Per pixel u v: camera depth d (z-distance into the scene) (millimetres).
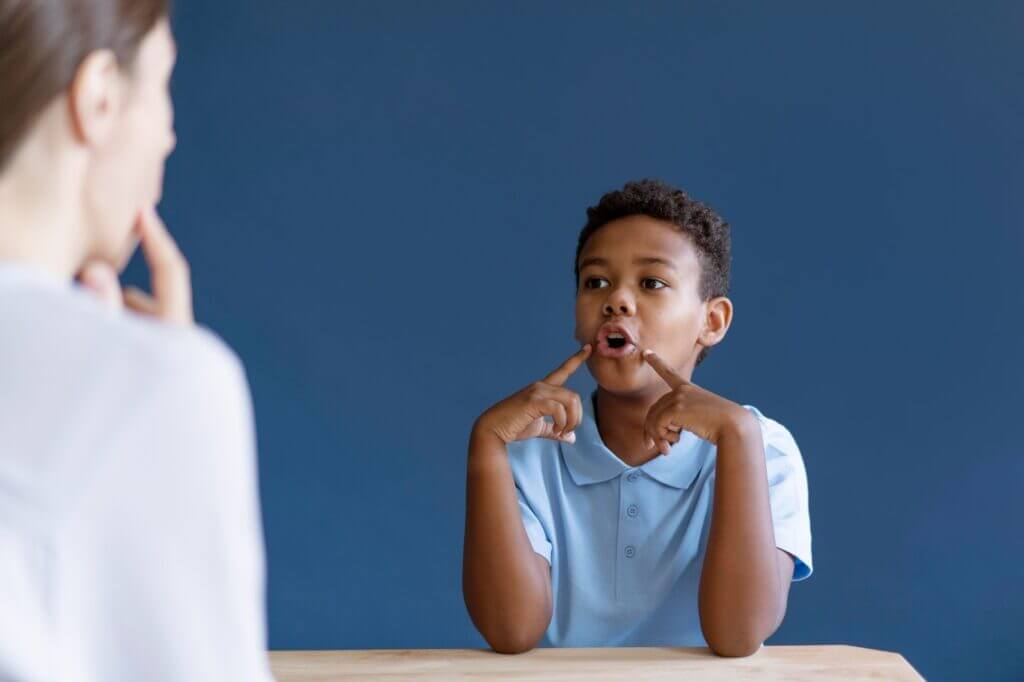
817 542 2342
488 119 2385
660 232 1329
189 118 2387
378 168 2391
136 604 449
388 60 2389
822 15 2369
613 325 1304
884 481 2348
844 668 1043
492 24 2383
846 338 2357
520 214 2383
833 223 2363
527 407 1235
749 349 2355
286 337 2377
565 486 1374
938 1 2365
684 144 2373
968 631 2338
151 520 446
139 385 449
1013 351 2355
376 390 2375
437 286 2379
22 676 432
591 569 1342
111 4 503
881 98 2369
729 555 1135
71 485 441
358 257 2387
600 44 2379
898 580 2342
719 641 1098
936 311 2355
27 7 480
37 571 438
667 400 1217
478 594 1184
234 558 457
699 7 2371
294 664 1047
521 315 2379
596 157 2377
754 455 1174
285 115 2389
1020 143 2359
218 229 2387
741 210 2367
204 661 455
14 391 449
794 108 2369
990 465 2348
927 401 2357
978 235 2363
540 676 1014
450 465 2369
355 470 2367
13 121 487
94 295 559
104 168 528
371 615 2355
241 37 2387
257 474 2361
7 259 497
